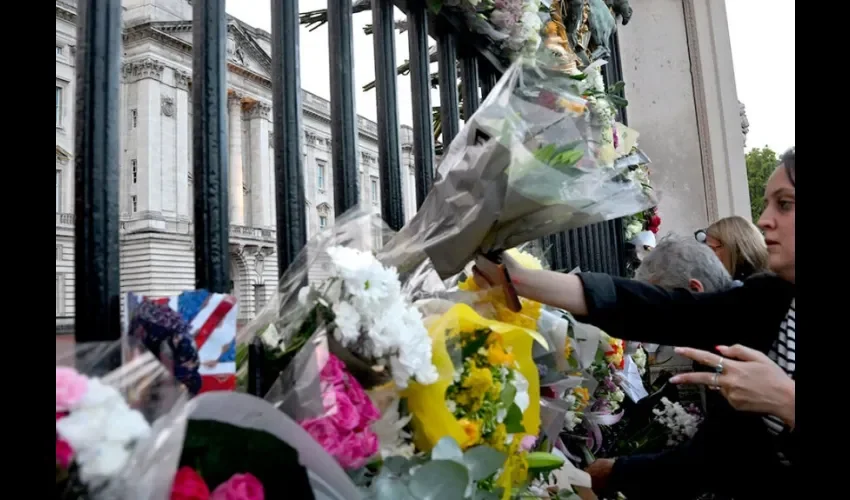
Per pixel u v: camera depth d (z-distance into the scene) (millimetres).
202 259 683
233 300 564
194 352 528
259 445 439
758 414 1071
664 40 3717
